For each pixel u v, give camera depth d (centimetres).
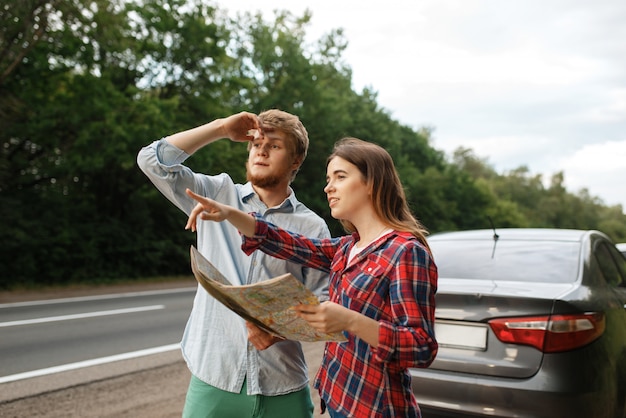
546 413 260
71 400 391
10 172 1405
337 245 184
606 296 317
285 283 118
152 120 1350
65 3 1206
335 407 151
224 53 1725
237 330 183
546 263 331
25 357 525
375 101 3525
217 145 1595
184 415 192
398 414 148
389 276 145
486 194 5225
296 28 2570
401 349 130
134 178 1630
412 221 161
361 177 159
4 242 1219
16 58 1221
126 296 1108
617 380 285
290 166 199
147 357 537
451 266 350
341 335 134
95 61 1409
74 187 1600
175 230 1775
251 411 182
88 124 1318
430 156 4762
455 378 283
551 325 269
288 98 2342
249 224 171
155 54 1617
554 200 9175
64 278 1361
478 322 286
